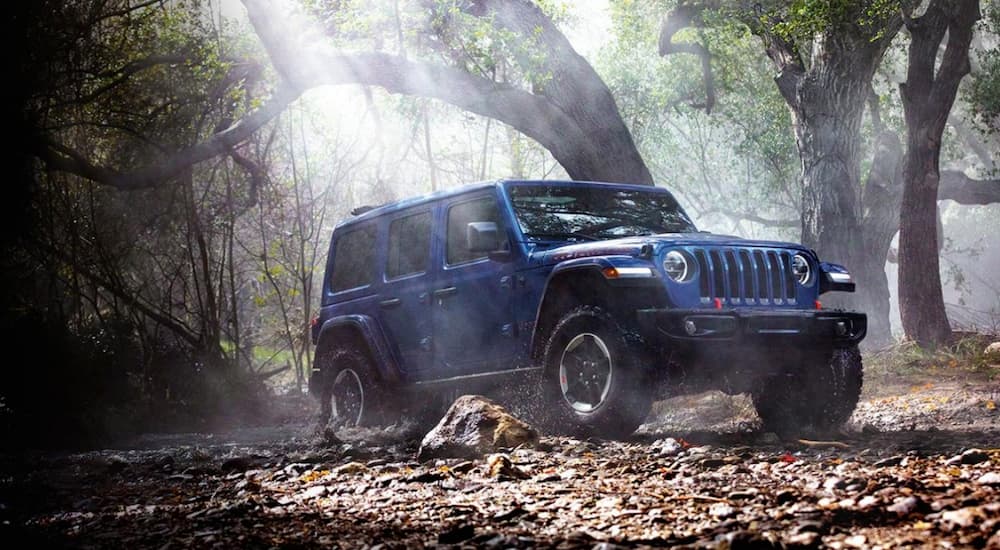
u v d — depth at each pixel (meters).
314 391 9.90
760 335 6.96
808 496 4.32
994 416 8.77
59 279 15.28
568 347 7.21
